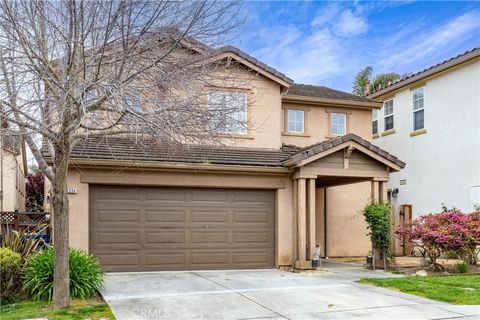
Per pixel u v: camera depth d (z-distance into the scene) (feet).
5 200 67.87
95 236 40.65
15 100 26.02
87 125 27.61
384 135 69.36
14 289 29.66
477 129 52.13
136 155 40.57
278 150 49.65
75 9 26.07
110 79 26.14
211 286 34.01
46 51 26.48
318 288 33.53
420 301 29.35
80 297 28.94
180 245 42.86
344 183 52.70
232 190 44.86
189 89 28.89
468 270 41.73
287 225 45.47
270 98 49.96
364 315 25.71
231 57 46.21
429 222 43.29
